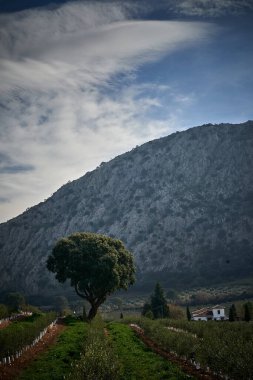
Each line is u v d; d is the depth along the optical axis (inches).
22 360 1498.5
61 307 7308.1
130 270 3587.6
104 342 1644.9
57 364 1400.1
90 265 3233.3
